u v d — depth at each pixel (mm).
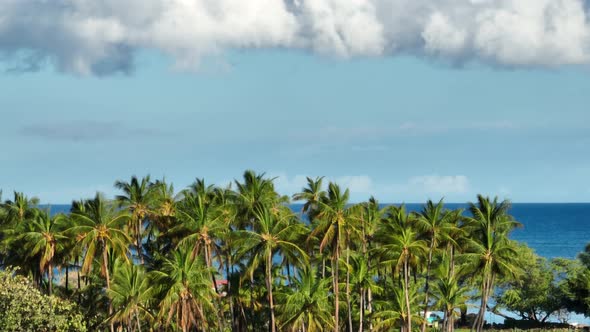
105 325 87438
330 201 82938
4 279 73438
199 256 86750
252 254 83312
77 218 83062
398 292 84750
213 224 84750
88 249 81812
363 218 95375
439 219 91875
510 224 94125
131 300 77125
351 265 88750
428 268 92000
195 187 98000
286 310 78500
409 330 83188
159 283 78375
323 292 80750
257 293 94312
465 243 92562
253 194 91688
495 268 88500
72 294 96250
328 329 90188
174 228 89062
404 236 86312
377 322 90438
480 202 90188
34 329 72562
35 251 85812
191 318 78500
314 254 96562
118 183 96500
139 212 95938
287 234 82000
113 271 86812
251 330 98750
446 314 88125
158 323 83750
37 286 94062
